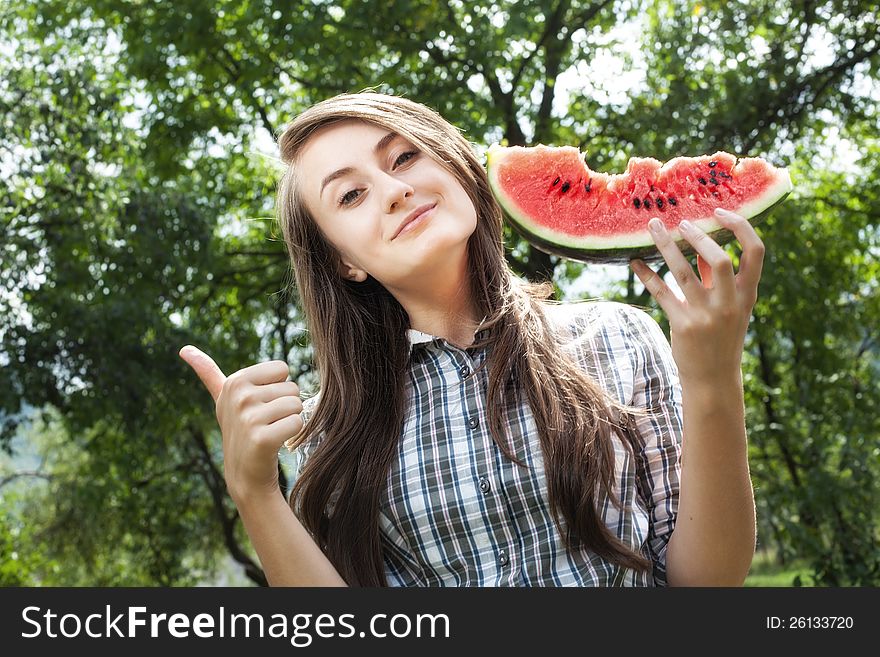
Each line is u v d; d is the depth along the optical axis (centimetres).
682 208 175
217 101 1255
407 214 177
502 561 181
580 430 178
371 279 207
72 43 1262
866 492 1084
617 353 197
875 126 1253
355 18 1077
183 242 1137
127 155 1227
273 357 1409
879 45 1126
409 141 183
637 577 178
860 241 1415
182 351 172
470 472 185
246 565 1549
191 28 1116
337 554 191
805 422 1251
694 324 147
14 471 1597
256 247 1464
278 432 161
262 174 1358
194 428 1373
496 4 1147
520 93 1283
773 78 1123
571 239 178
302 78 1264
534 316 195
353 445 196
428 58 1179
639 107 1193
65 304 1075
